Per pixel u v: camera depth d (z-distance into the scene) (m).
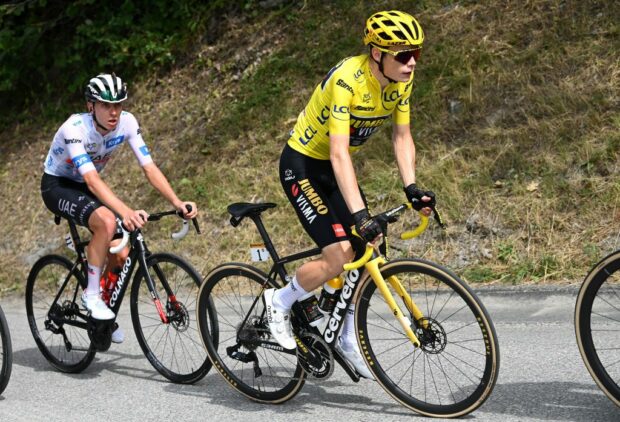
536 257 5.58
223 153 7.81
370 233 3.34
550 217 5.83
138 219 4.06
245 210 3.88
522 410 3.54
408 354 4.30
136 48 9.26
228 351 4.07
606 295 4.22
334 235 3.62
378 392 4.00
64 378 4.70
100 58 9.42
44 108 9.66
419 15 7.93
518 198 6.05
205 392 4.25
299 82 8.08
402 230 6.26
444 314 4.66
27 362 5.14
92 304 4.46
